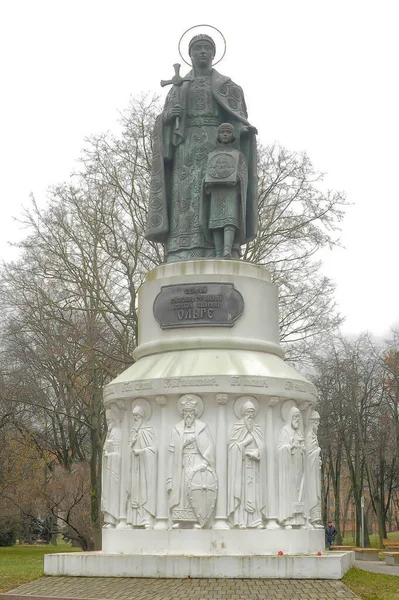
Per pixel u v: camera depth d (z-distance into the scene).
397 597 8.55
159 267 11.73
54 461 34.78
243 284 11.32
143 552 9.89
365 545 36.00
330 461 39.66
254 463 10.06
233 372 10.30
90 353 22.48
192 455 9.98
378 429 38.09
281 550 9.79
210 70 13.10
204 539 9.72
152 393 10.38
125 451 10.68
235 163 12.27
